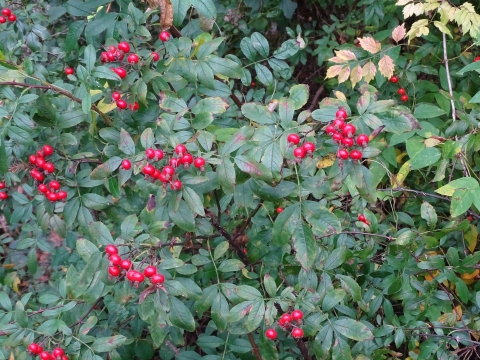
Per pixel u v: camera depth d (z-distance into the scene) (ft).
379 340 1.97
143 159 1.59
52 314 1.78
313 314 1.68
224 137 1.82
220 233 1.97
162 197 1.58
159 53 2.20
